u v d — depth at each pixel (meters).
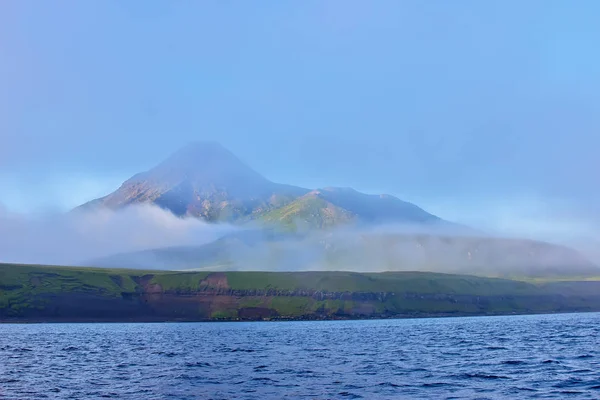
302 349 120.25
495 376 69.12
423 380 67.31
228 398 57.12
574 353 96.12
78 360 99.38
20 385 68.12
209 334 187.25
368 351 111.88
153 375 76.75
